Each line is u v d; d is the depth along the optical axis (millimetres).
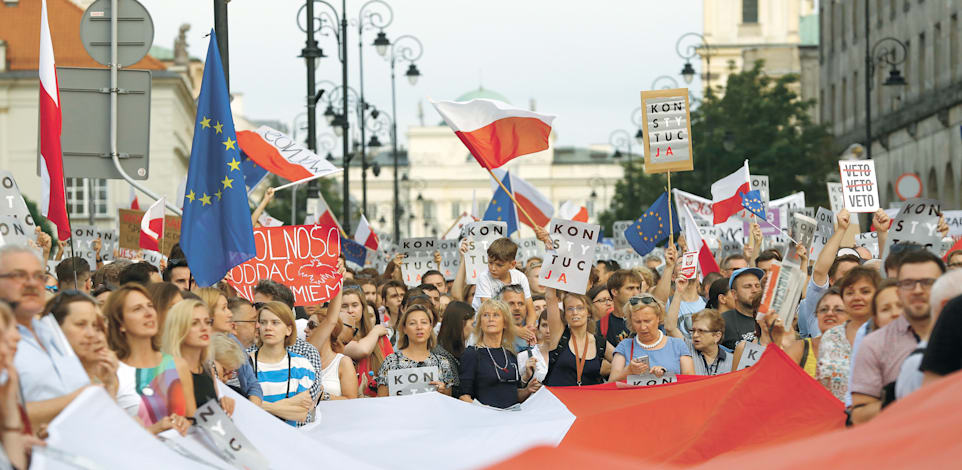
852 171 14578
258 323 9148
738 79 54812
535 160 147875
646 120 13242
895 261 7234
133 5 11180
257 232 11180
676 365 10125
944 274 5883
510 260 12344
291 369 9086
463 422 9484
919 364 5918
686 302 13078
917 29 48562
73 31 65250
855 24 57719
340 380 10180
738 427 7809
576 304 10750
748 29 103438
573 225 10969
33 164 63000
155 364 6980
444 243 20344
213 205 9820
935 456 3789
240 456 6848
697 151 54219
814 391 7742
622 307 11805
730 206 18109
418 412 9500
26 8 65875
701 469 4316
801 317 10453
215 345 8180
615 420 8938
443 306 14453
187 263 10016
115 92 11125
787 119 54062
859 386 6668
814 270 10227
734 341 11234
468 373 10391
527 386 10523
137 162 11203
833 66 61594
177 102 69188
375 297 13773
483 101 13070
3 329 4977
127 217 16391
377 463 8398
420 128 146250
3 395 5051
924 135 48219
